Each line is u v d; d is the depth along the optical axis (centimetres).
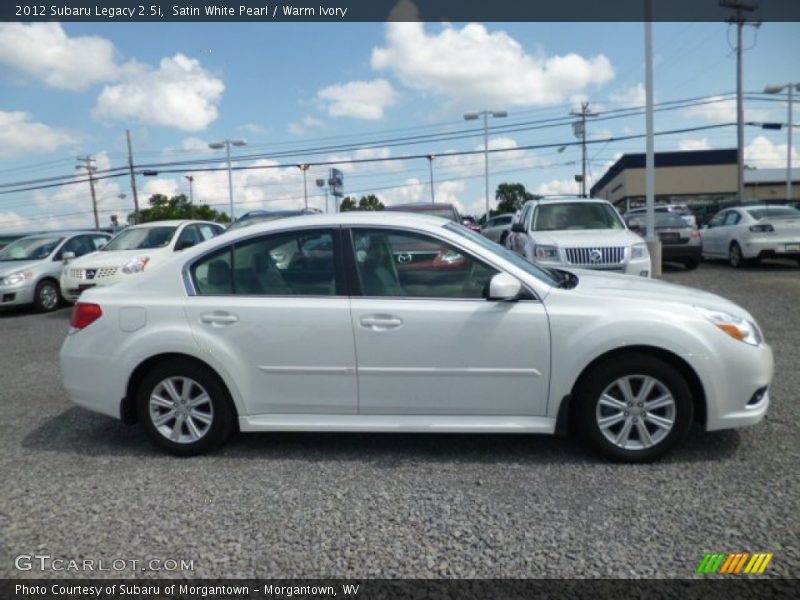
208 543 316
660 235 1416
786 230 1354
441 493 364
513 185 6881
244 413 422
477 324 397
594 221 1005
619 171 6197
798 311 864
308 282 418
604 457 404
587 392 394
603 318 389
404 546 308
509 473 389
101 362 428
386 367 405
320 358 409
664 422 390
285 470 404
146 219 4775
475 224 2731
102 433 486
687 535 309
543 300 398
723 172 5866
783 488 354
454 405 405
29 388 625
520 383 398
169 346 417
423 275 411
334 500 359
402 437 457
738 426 393
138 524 337
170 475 401
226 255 429
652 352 393
